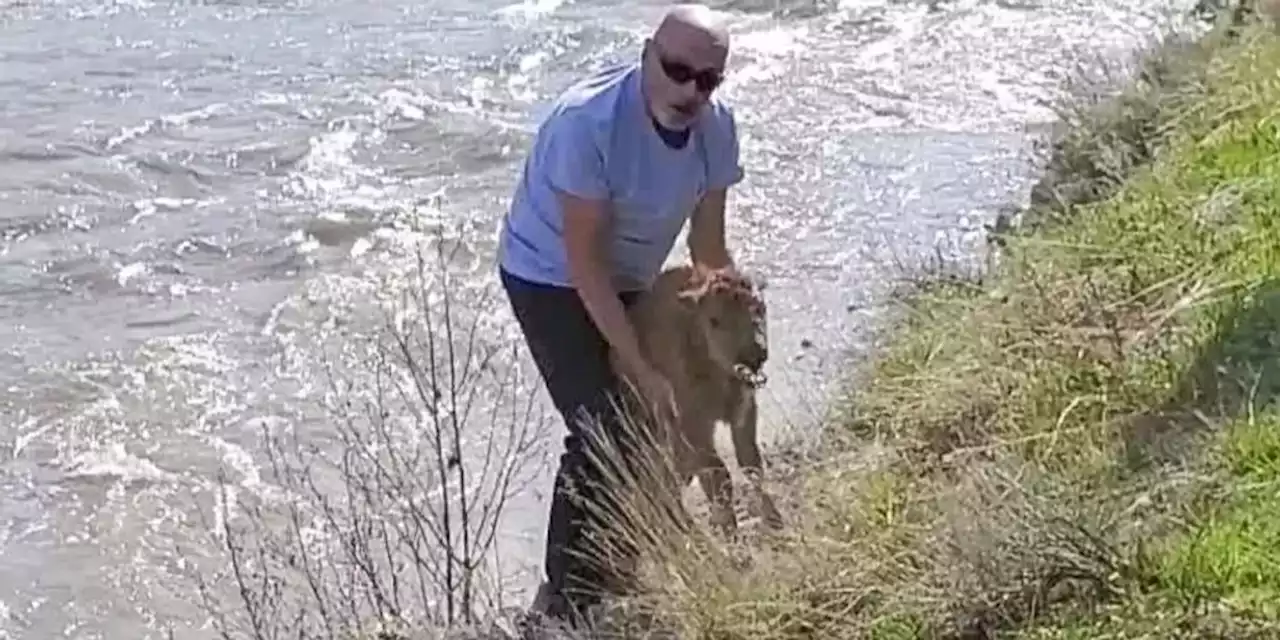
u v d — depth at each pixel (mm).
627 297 5590
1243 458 4785
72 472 8297
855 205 11055
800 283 9469
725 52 5129
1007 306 6758
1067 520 4617
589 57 15398
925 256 9133
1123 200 7504
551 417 7918
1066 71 13195
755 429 5723
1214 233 6445
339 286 10312
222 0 17266
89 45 15750
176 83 14648
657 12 16844
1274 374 5180
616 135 5230
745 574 5281
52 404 8992
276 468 7961
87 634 7051
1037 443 5508
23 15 16750
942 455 5867
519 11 16922
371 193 12039
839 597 4984
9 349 9656
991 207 10555
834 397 7102
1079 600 4449
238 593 7004
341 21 16594
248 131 13398
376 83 14578
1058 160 9148
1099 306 6199
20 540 7730
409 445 7820
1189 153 7656
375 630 6098
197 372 9297
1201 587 4305
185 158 12812
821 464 6094
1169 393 5430
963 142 12391
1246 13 9812
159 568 7410
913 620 4703
